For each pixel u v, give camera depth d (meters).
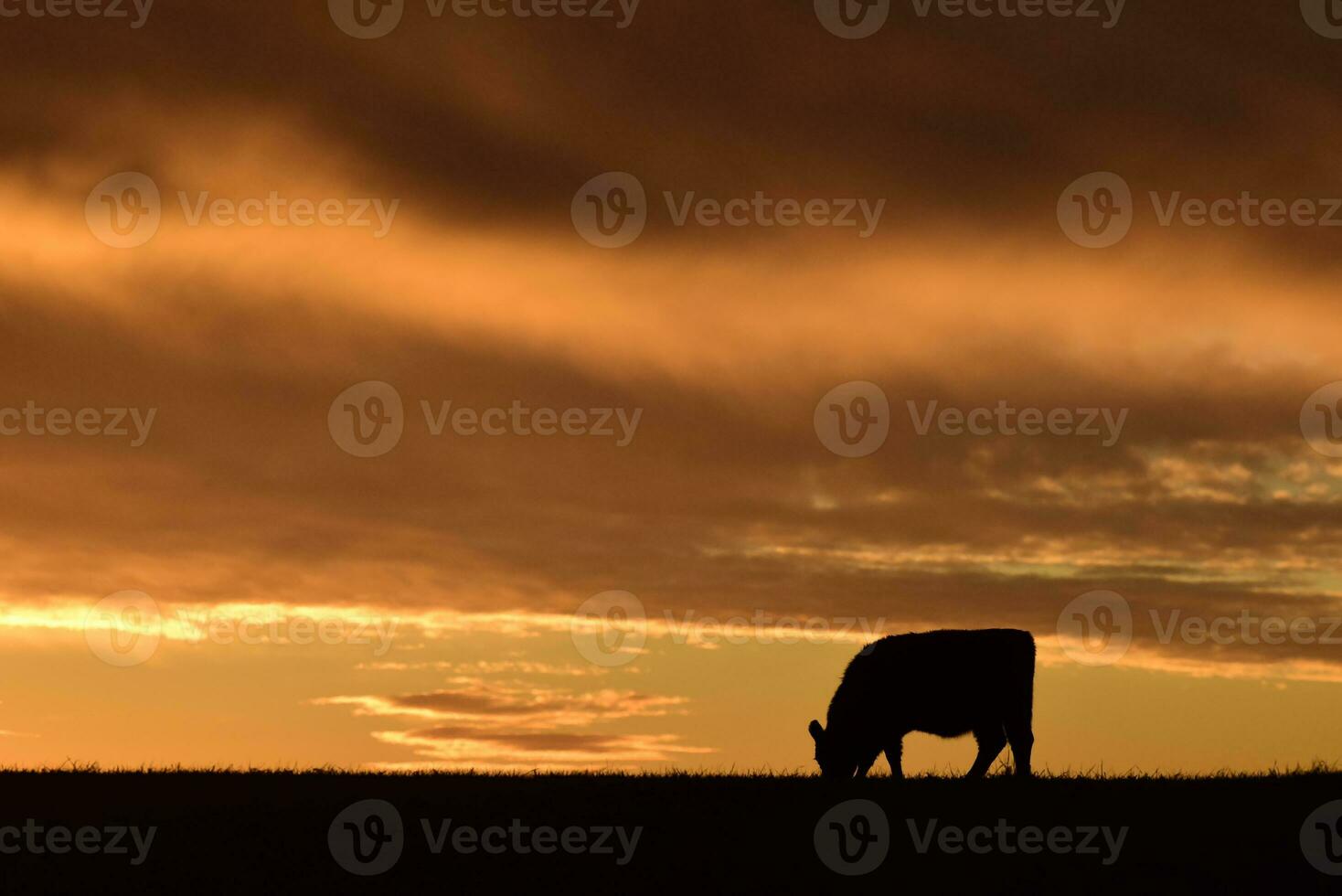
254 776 98.31
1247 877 69.38
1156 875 69.50
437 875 70.25
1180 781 89.88
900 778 92.31
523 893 67.69
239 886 68.75
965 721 106.19
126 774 99.94
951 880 69.00
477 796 85.44
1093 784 88.62
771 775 96.31
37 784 92.75
